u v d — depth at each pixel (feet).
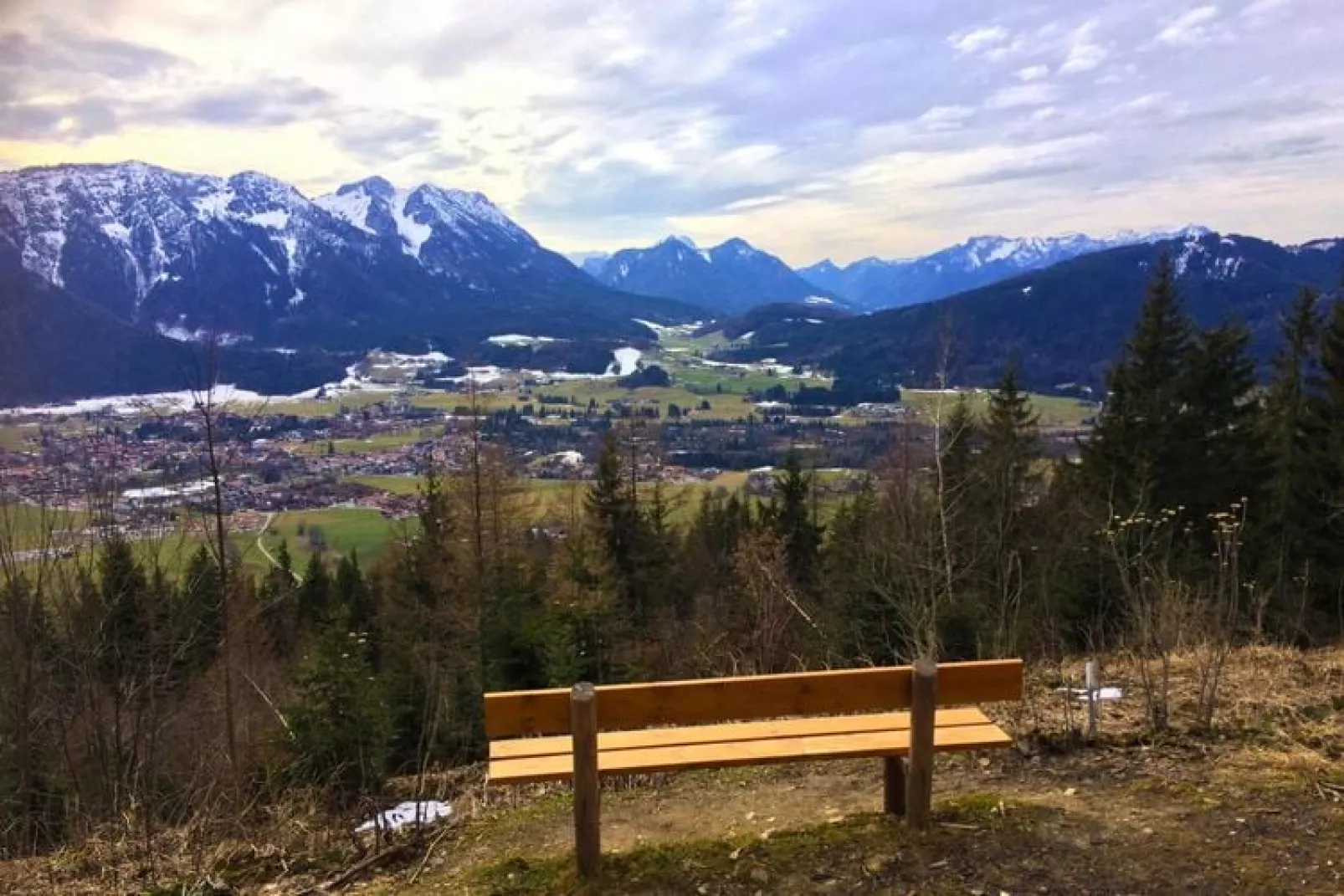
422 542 77.82
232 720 32.60
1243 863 12.03
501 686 51.75
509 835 15.92
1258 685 20.02
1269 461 65.92
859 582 44.52
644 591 87.25
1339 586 50.03
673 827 15.62
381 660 67.05
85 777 32.45
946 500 48.55
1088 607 43.88
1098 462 70.90
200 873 14.80
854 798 16.20
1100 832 13.15
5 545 33.76
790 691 12.71
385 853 15.29
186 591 42.78
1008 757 16.83
